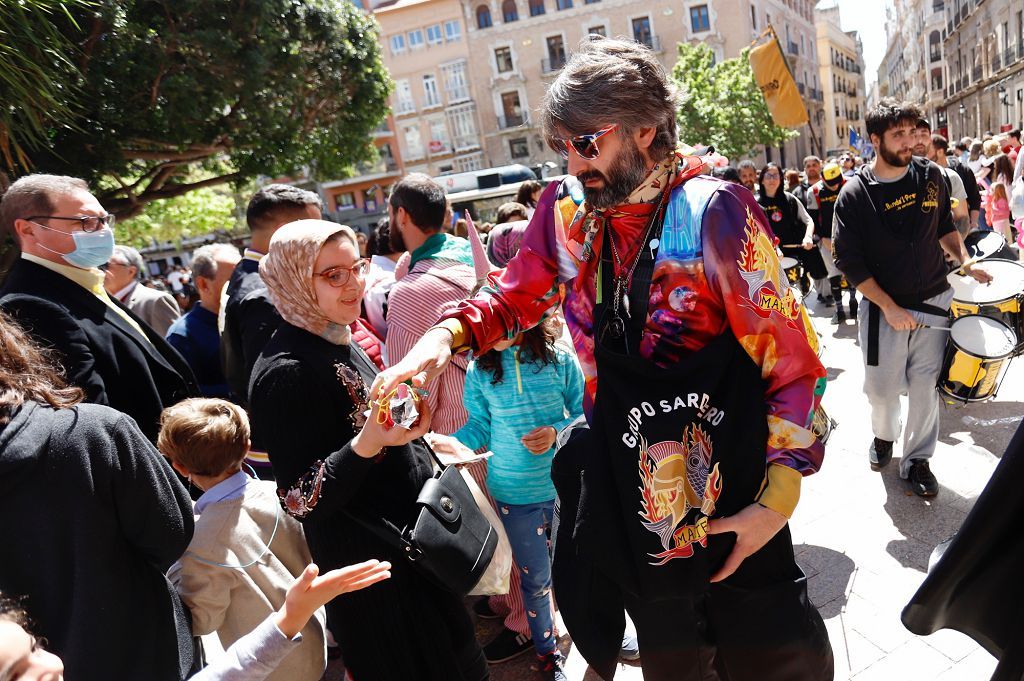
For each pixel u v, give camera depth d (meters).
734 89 30.00
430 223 2.83
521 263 1.63
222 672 1.46
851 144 14.22
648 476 1.38
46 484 1.53
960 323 3.13
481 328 1.62
